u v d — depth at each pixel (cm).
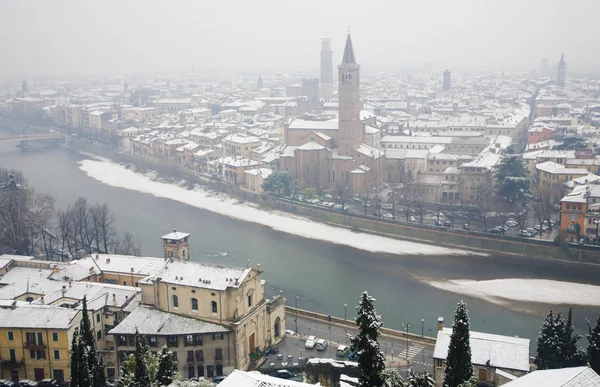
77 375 11106
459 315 10575
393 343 18175
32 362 16512
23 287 19762
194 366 16525
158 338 16388
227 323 16500
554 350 14988
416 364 16675
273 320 18275
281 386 10700
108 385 15250
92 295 18562
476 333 15538
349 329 19488
